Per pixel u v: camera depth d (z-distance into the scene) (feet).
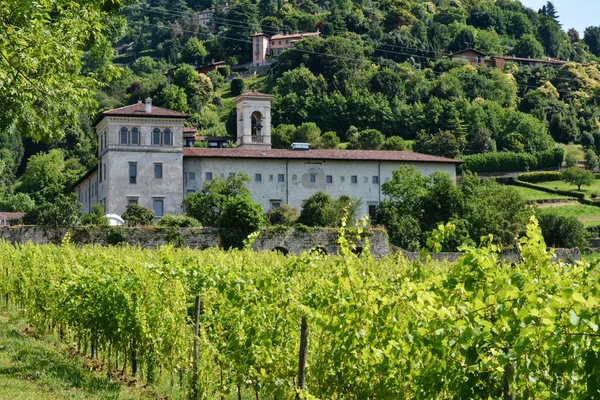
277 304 67.77
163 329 86.79
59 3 102.68
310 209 424.05
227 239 336.49
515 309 40.78
